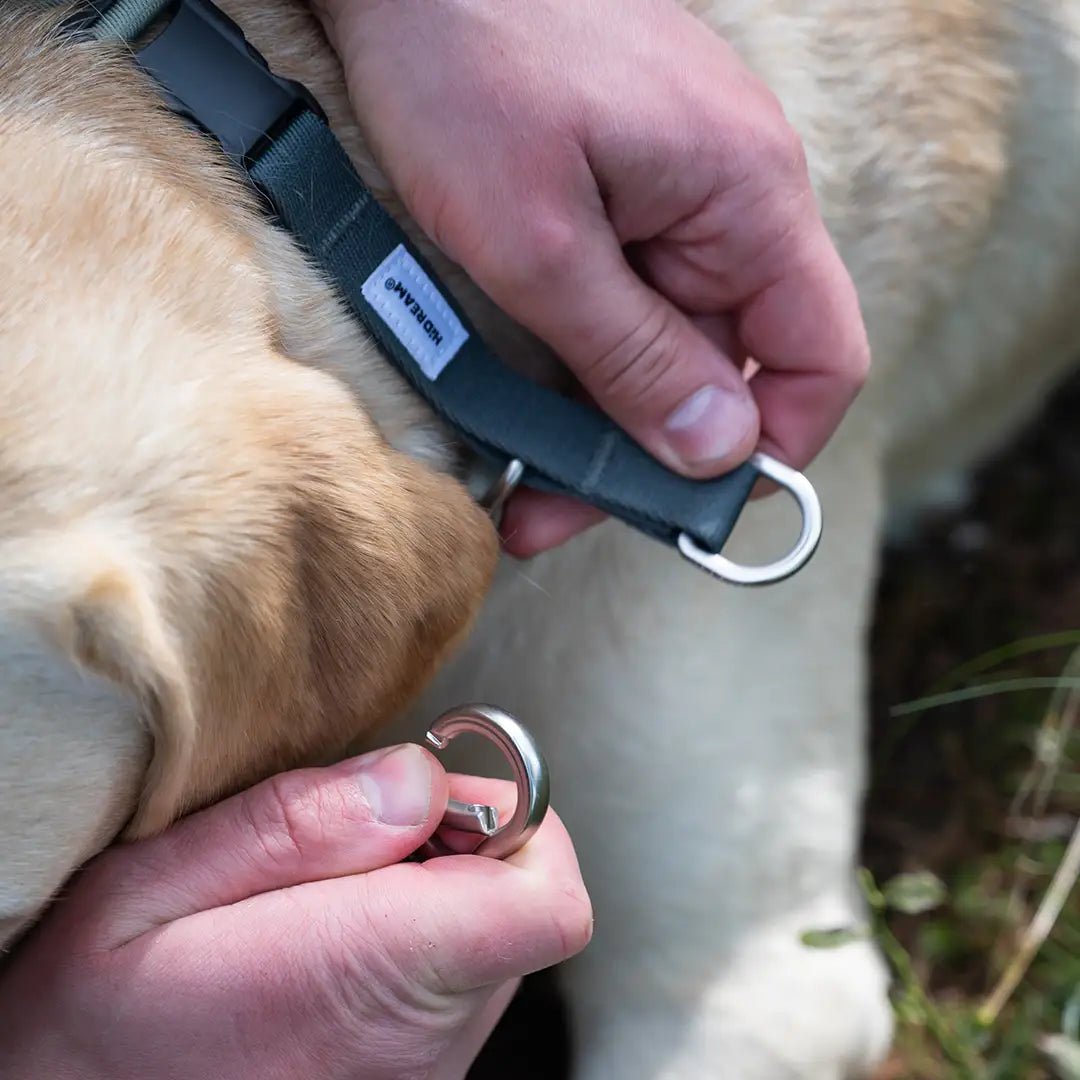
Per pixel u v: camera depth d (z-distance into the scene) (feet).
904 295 2.79
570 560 2.44
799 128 2.53
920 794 3.42
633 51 2.20
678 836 2.59
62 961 2.16
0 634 1.90
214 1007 2.16
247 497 1.97
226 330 2.03
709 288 2.31
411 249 2.17
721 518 2.23
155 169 2.07
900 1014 3.11
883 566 3.71
